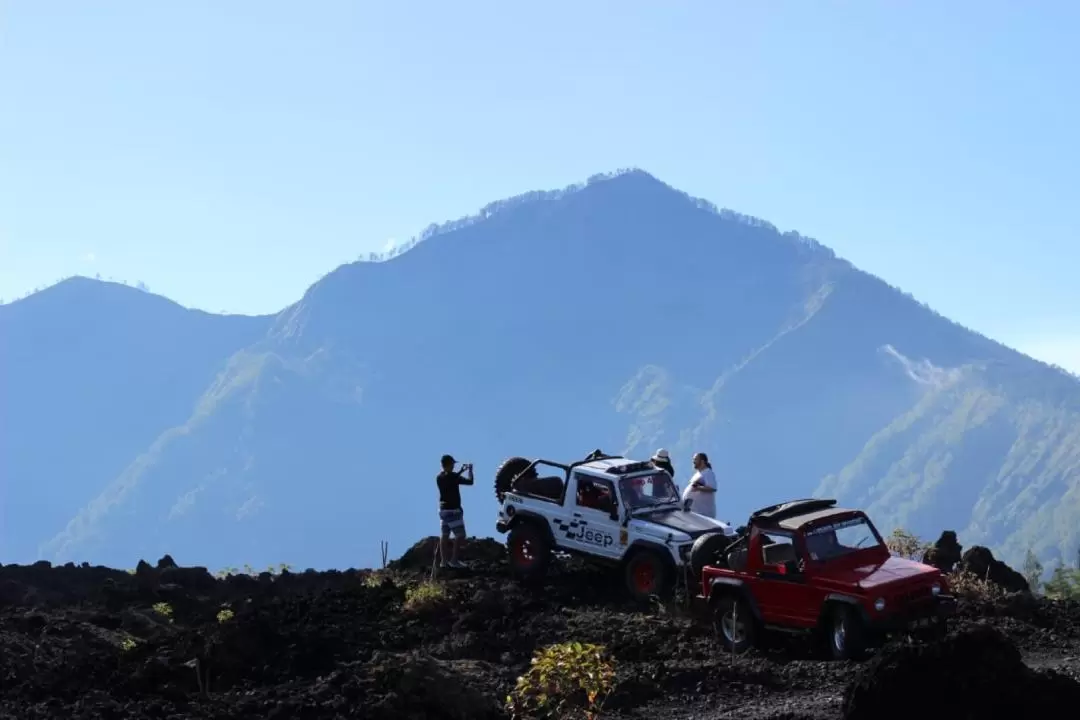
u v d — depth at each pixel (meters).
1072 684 10.94
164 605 19.52
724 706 13.84
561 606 19.19
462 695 13.24
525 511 20.84
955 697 11.00
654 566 19.03
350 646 17.02
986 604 17.84
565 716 12.25
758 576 16.48
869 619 15.23
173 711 13.73
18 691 14.48
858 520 16.78
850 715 11.38
